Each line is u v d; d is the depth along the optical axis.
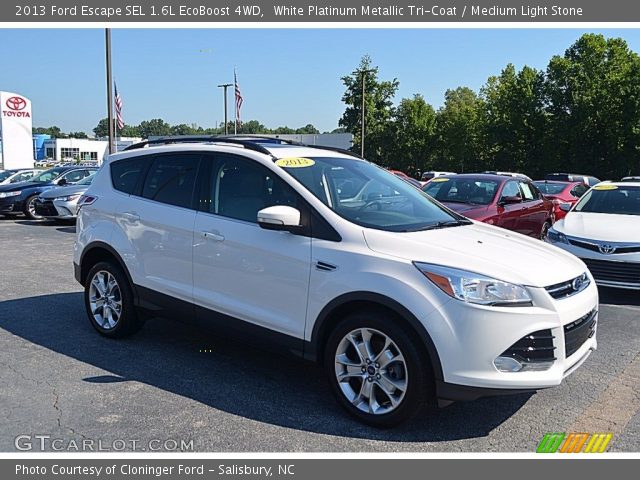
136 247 5.19
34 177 19.16
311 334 4.05
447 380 3.52
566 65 49.22
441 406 3.62
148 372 4.74
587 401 4.31
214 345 5.46
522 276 3.62
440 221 4.53
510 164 51.81
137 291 5.22
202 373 4.75
